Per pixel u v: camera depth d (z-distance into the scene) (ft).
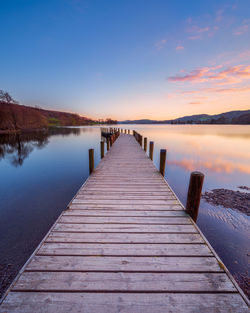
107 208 8.21
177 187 18.67
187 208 7.70
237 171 25.41
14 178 20.44
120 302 3.73
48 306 3.62
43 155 36.50
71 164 28.19
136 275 4.41
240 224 11.00
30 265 4.66
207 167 27.99
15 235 9.56
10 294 3.86
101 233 6.23
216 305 3.71
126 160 19.54
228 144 58.03
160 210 8.06
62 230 6.37
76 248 5.39
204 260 4.98
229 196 15.74
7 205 13.35
